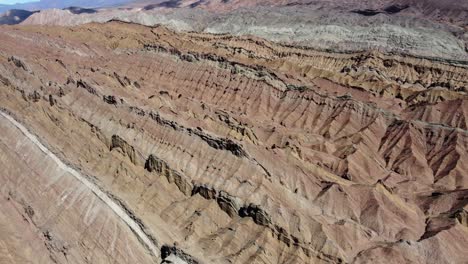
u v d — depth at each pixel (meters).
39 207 63.22
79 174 66.19
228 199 65.00
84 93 90.44
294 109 111.69
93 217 60.00
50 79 101.94
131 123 81.75
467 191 76.62
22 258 55.97
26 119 83.06
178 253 55.59
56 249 56.41
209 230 63.19
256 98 115.62
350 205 71.50
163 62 129.12
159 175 71.06
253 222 62.06
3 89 93.88
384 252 60.50
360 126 105.06
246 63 131.00
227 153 73.00
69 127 83.19
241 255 58.28
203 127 87.38
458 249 65.12
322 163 86.88
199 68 124.56
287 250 59.06
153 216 65.19
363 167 88.44
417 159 93.69
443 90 123.31
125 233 57.84
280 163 75.62
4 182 69.12
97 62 129.25
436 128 100.06
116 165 73.69
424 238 66.06
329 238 60.34
